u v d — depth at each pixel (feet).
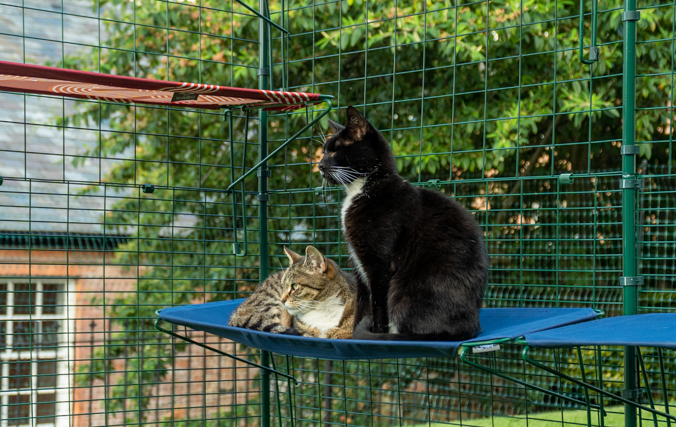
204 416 13.26
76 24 22.65
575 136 19.51
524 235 17.49
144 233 20.49
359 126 9.46
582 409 12.66
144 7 19.52
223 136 21.06
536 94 18.08
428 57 19.42
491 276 16.67
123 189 21.01
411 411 17.76
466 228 8.84
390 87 19.81
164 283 20.47
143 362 19.85
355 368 18.16
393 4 18.30
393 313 8.63
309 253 10.61
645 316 8.16
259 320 10.18
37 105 22.35
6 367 20.02
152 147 20.93
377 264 8.99
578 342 5.89
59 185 21.27
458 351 6.68
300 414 16.75
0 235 11.89
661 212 14.55
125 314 20.68
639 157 17.80
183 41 20.06
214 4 19.65
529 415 14.44
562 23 18.06
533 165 19.72
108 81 7.55
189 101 10.08
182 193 20.90
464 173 19.76
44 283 20.38
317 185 19.67
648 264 13.99
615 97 18.63
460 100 19.35
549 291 16.40
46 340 20.53
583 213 16.80
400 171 19.93
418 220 8.91
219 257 20.44
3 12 21.76
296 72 20.18
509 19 17.60
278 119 20.42
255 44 20.38
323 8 19.04
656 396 12.78
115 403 20.80
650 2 16.75
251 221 20.40
